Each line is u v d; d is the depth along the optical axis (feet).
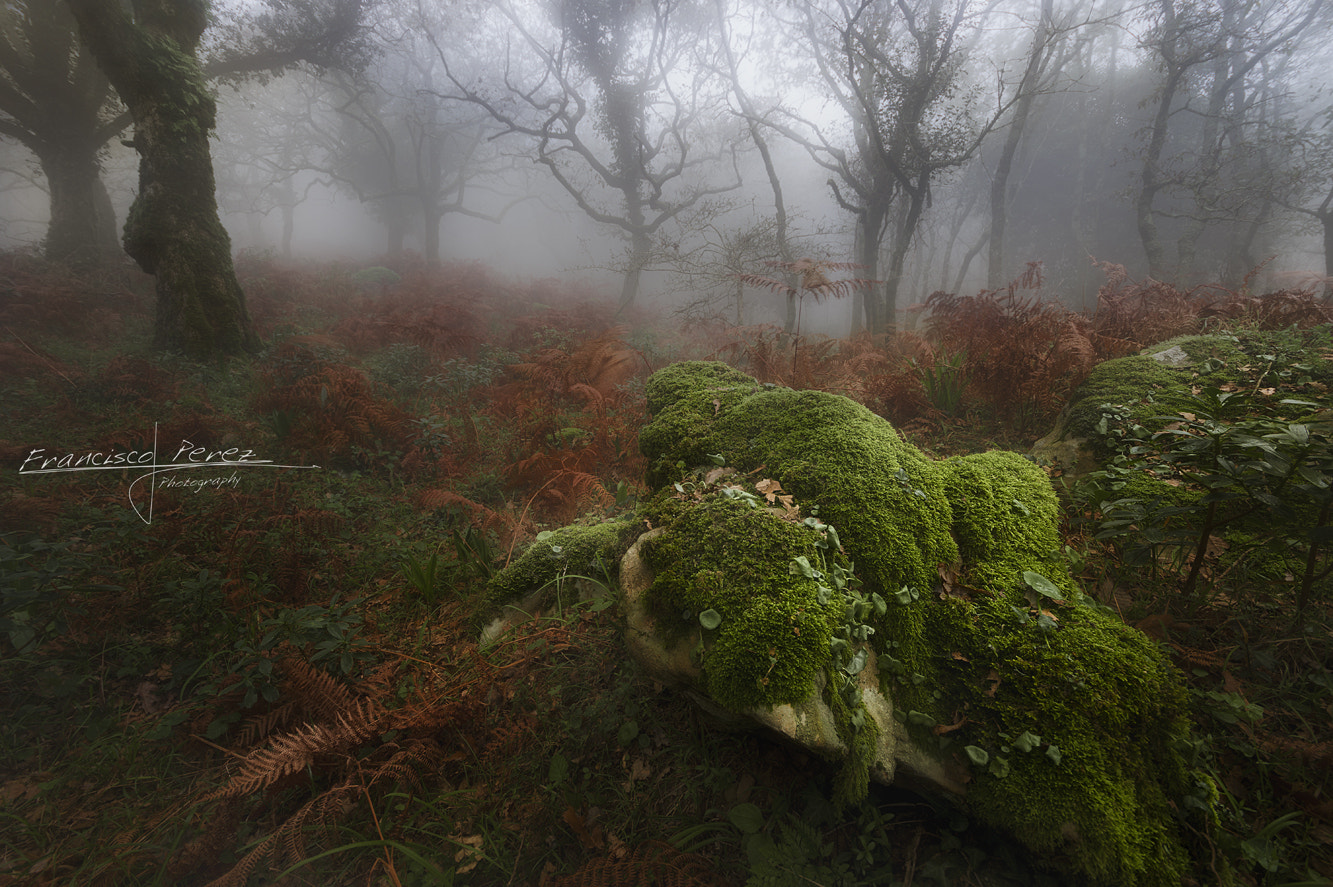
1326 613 7.50
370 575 11.28
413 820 6.82
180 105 24.41
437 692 8.10
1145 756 5.59
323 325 32.30
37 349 21.06
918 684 6.24
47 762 7.73
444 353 26.32
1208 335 15.06
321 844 6.63
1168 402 11.72
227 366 24.36
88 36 22.54
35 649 8.88
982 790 5.67
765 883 5.64
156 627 9.86
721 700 5.52
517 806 6.91
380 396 20.33
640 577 6.66
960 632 6.42
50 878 6.31
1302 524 7.56
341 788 6.69
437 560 11.02
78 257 39.78
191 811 6.94
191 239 24.95
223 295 25.82
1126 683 5.74
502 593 9.37
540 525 12.99
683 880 5.70
